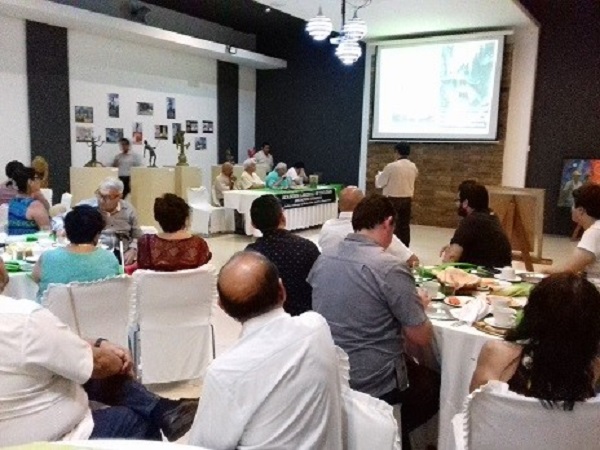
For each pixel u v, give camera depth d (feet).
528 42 27.68
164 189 27.27
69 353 4.74
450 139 29.78
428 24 27.37
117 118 29.37
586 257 8.83
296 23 33.73
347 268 6.53
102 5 27.58
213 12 31.37
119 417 5.41
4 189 13.91
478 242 10.21
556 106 27.73
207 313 9.30
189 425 5.90
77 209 8.34
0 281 5.22
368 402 4.30
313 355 3.96
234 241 24.85
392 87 31.30
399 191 21.48
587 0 26.27
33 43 25.08
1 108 24.32
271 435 3.89
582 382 4.06
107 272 8.26
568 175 27.35
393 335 6.54
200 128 34.37
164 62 31.53
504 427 4.24
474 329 6.75
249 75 37.68
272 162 36.17
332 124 35.37
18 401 4.54
